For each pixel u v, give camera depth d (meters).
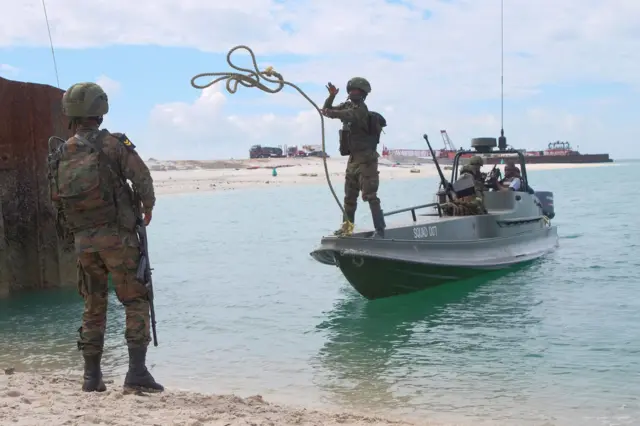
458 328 8.98
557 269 13.34
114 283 5.00
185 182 60.59
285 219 27.72
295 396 6.35
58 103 12.01
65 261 12.09
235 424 4.31
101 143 4.79
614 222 23.11
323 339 8.55
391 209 32.12
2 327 9.24
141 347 5.16
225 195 46.19
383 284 10.83
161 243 19.64
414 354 7.78
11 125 11.70
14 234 11.79
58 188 4.79
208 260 15.97
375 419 5.20
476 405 6.02
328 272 13.99
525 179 15.11
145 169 4.90
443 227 11.89
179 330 9.13
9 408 4.34
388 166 100.75
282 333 8.90
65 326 9.30
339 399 6.24
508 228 13.80
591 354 7.59
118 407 4.57
